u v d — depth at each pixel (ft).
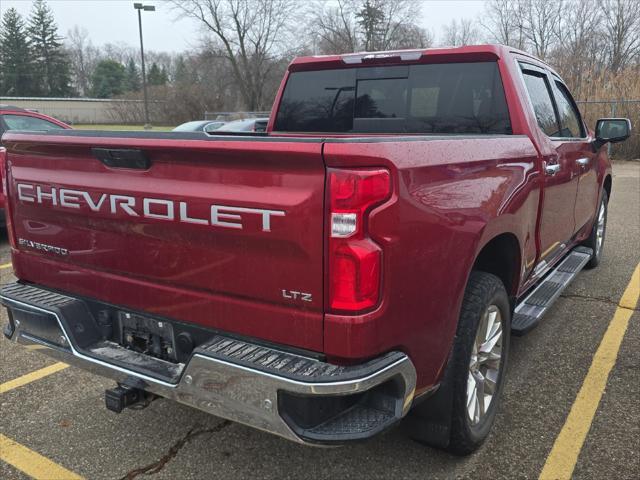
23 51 265.34
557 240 13.74
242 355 7.17
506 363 10.36
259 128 32.76
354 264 6.57
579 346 13.84
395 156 6.73
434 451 9.71
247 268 7.26
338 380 6.62
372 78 13.61
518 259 10.36
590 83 67.31
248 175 6.98
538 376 12.31
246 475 9.25
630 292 17.71
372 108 13.76
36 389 12.12
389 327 7.00
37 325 9.32
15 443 10.18
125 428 10.66
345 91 14.12
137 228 8.11
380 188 6.56
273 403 6.83
